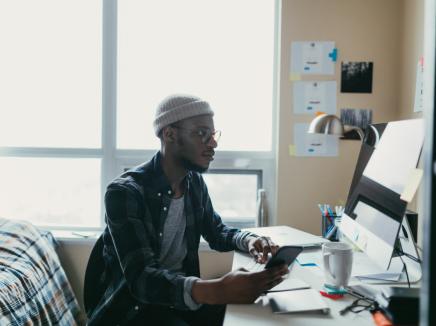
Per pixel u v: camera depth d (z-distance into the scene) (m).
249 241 1.31
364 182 1.21
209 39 2.12
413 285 1.02
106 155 2.16
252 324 0.81
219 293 0.89
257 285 0.88
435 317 0.39
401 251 1.16
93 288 1.24
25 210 2.21
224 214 2.18
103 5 2.11
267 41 2.11
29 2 2.17
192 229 1.34
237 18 2.12
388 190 0.99
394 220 0.92
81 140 2.19
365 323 0.81
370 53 1.94
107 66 2.13
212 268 2.00
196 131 1.20
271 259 0.89
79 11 2.15
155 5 2.12
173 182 1.29
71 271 2.05
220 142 2.14
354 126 1.77
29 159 2.20
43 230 1.99
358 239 1.12
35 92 2.19
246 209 2.18
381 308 0.66
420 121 0.90
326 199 1.99
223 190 2.17
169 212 1.28
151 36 2.13
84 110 2.18
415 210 1.59
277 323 0.81
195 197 1.40
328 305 0.91
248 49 2.12
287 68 1.97
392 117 1.95
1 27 2.18
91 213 2.20
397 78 1.94
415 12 1.74
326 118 1.70
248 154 2.14
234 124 2.14
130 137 2.17
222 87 2.13
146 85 2.15
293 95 1.97
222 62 2.13
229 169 2.15
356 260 1.24
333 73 1.96
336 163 1.97
